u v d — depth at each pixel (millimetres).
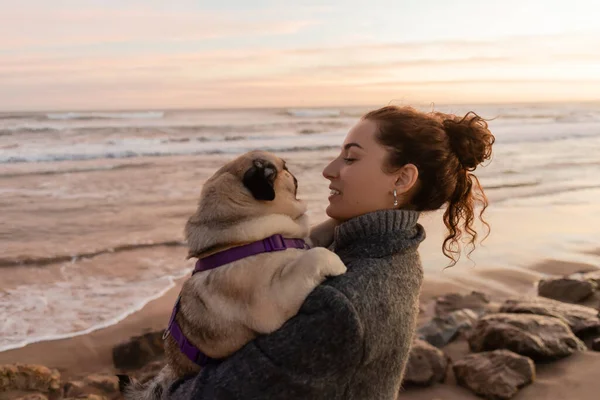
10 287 7875
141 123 42844
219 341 1764
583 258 9477
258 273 1798
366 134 1938
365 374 1590
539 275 8570
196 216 2096
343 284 1610
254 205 2051
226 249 1915
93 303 7348
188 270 8766
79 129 33750
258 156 2232
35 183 16359
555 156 25047
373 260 1716
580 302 7145
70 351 6043
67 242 10180
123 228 11273
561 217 12617
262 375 1544
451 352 5738
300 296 1675
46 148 25594
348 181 1930
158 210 12930
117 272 8625
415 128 1927
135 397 2145
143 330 6562
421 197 1973
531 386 4766
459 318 6305
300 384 1522
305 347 1525
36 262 8977
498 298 7473
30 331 6469
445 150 1973
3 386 5066
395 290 1685
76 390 5152
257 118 58594
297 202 2281
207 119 53531
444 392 4859
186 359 1869
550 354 5137
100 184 16328
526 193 15633
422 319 6672
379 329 1590
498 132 40188
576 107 112000
